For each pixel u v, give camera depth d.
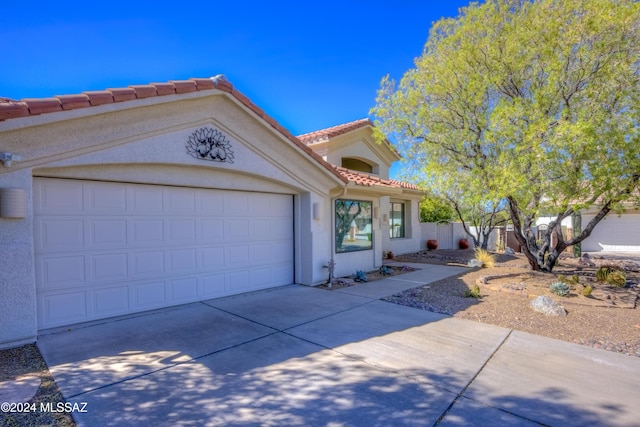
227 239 8.92
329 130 15.60
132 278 7.24
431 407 3.84
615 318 7.21
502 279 11.30
